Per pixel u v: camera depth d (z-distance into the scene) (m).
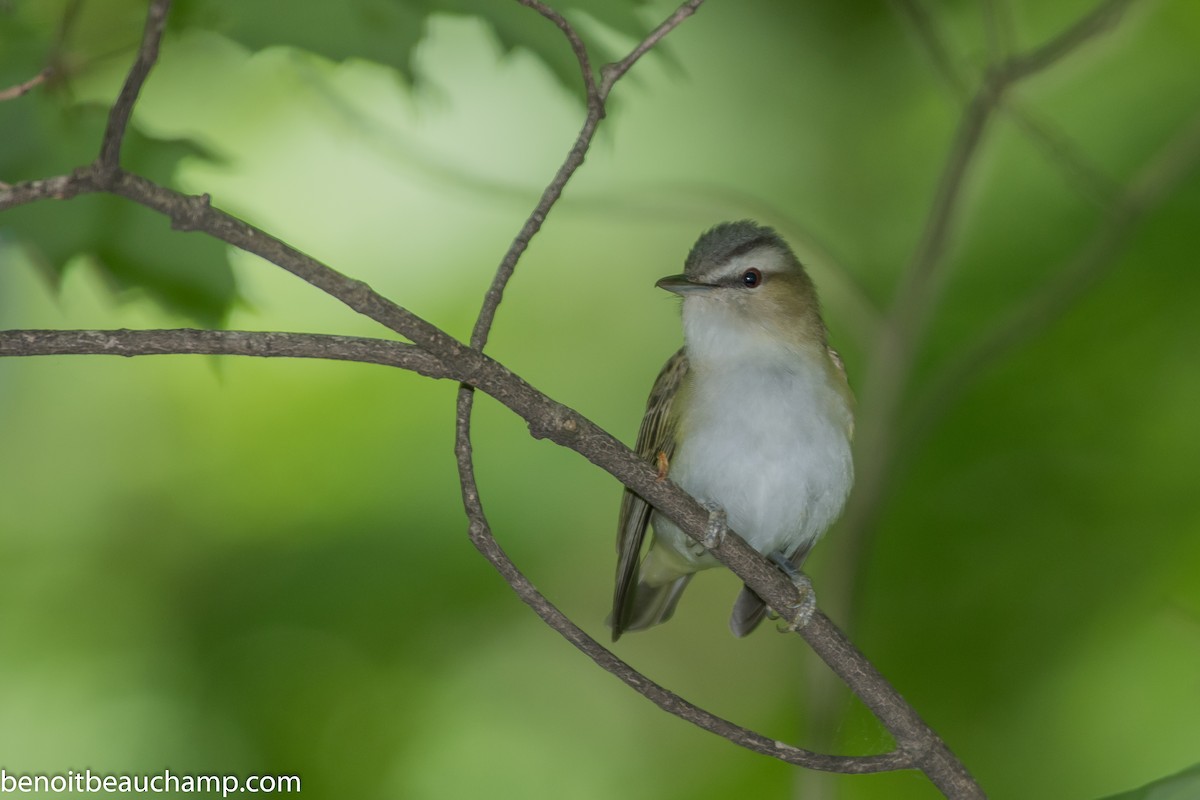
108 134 4.53
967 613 12.34
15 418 12.76
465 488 5.86
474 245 12.92
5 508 12.77
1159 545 12.03
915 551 12.53
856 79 14.30
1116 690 11.90
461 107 13.02
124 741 12.34
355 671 12.88
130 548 12.82
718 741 13.55
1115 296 12.59
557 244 13.34
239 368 12.71
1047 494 12.38
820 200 13.95
